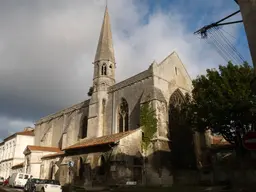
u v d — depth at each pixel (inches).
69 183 1371.8
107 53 1852.9
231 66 1131.9
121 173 1122.0
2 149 3137.3
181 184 1189.1
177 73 1640.0
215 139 2037.4
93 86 1801.2
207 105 1098.7
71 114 2150.6
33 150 1994.3
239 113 1037.2
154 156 1244.5
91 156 1289.4
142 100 1386.6
